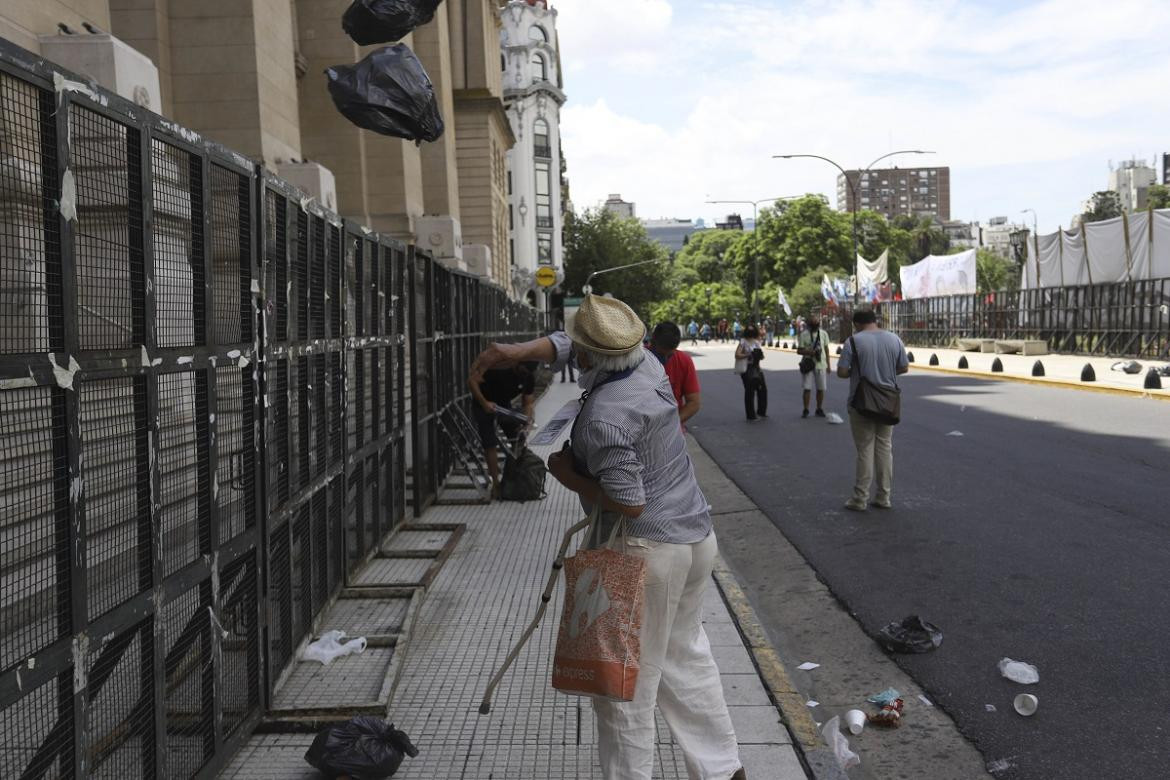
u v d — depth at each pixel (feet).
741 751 12.74
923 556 23.30
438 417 30.91
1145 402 56.59
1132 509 26.96
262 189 13.41
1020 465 35.06
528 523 27.09
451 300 34.14
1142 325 100.48
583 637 9.90
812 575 22.48
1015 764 12.70
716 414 60.08
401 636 16.56
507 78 203.00
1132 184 532.73
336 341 19.03
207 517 11.35
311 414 16.55
